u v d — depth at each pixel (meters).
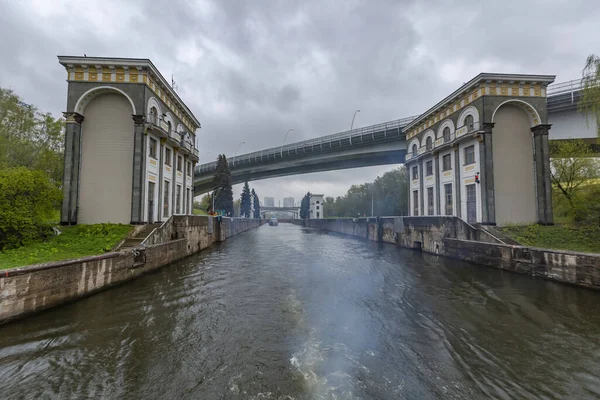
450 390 4.89
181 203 25.19
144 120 17.62
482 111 19.55
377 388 4.92
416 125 29.59
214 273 14.34
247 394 4.73
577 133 23.22
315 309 9.08
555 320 8.06
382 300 10.05
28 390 4.84
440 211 24.83
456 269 15.35
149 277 13.18
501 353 6.21
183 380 5.14
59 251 11.60
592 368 5.59
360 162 47.00
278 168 52.28
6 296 7.39
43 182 12.81
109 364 5.68
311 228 79.38
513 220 19.41
